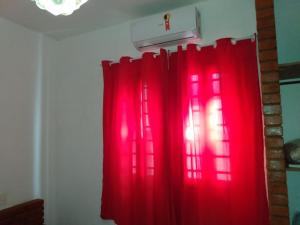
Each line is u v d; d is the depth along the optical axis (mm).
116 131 2238
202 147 1911
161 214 1972
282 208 1239
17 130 2322
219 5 2031
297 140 1356
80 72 2623
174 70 2104
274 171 1271
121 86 2234
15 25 2355
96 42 2555
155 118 2062
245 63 1847
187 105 1967
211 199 1854
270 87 1303
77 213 2521
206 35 2053
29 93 2457
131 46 2371
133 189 2152
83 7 2098
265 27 1332
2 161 2176
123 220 2113
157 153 2029
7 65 2262
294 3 1696
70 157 2609
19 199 2305
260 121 1776
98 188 2439
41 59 2598
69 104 2658
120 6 2102
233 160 1783
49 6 1084
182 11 2014
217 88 1918
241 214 1739
